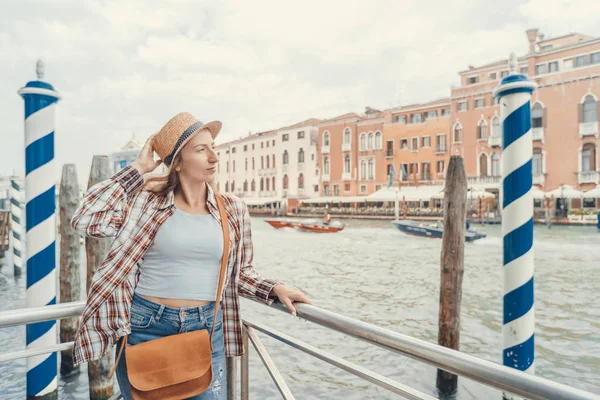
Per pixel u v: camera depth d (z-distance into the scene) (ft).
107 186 4.47
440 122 126.31
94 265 13.28
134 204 4.58
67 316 5.02
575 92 102.73
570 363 19.11
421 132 130.93
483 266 43.14
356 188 149.28
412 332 23.38
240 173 201.98
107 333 4.38
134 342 4.49
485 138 117.08
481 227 93.45
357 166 149.07
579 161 102.12
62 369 16.25
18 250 36.81
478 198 107.55
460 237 14.98
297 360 18.89
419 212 123.03
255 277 5.15
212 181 4.75
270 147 184.03
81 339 4.33
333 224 84.89
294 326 23.40
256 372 17.78
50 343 10.60
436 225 73.26
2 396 14.55
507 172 9.45
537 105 108.17
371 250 57.36
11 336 20.65
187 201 4.70
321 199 151.84
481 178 116.47
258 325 5.63
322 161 160.35
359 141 148.15
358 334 4.05
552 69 108.17
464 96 120.57
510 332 9.67
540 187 106.93
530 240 9.40
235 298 5.07
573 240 64.80
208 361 4.41
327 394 16.08
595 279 36.42
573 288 33.35
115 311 4.40
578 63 104.37
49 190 9.78
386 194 130.72
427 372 17.85
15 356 5.02
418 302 29.48
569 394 2.45
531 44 112.27
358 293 32.50
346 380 17.13
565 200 104.37
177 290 4.47
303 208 159.53
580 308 27.81
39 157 9.61
